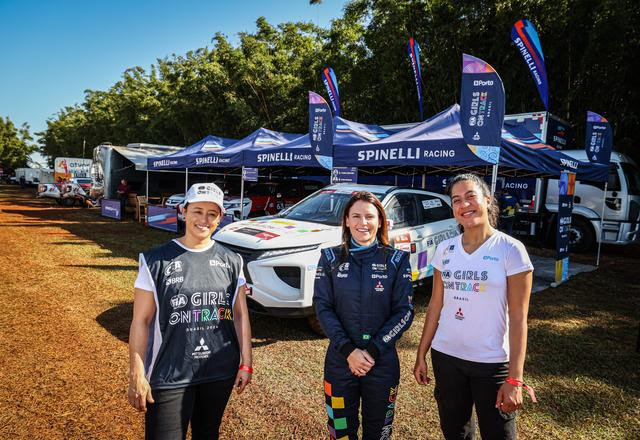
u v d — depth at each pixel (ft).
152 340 5.99
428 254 18.71
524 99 41.98
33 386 10.96
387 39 45.34
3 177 210.79
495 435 6.19
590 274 26.61
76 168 110.22
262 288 14.26
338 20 56.49
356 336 6.66
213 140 40.75
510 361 5.98
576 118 41.57
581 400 11.20
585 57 37.22
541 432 9.66
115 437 8.98
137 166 55.36
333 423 6.79
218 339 6.27
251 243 14.88
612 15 34.19
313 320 14.90
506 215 30.12
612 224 33.40
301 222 17.34
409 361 13.52
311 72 62.44
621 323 17.62
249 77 67.56
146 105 102.99
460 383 6.54
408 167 32.37
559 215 22.81
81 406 10.11
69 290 19.67
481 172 29.99
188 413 6.01
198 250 6.43
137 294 6.02
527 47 29.14
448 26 41.65
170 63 96.63
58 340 13.91
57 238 35.22
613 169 33.42
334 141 25.18
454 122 21.94
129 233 39.50
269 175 51.47
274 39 75.36
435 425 9.86
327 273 6.99
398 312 6.70
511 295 6.11
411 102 47.29
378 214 7.01
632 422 10.18
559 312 18.90
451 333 6.54
